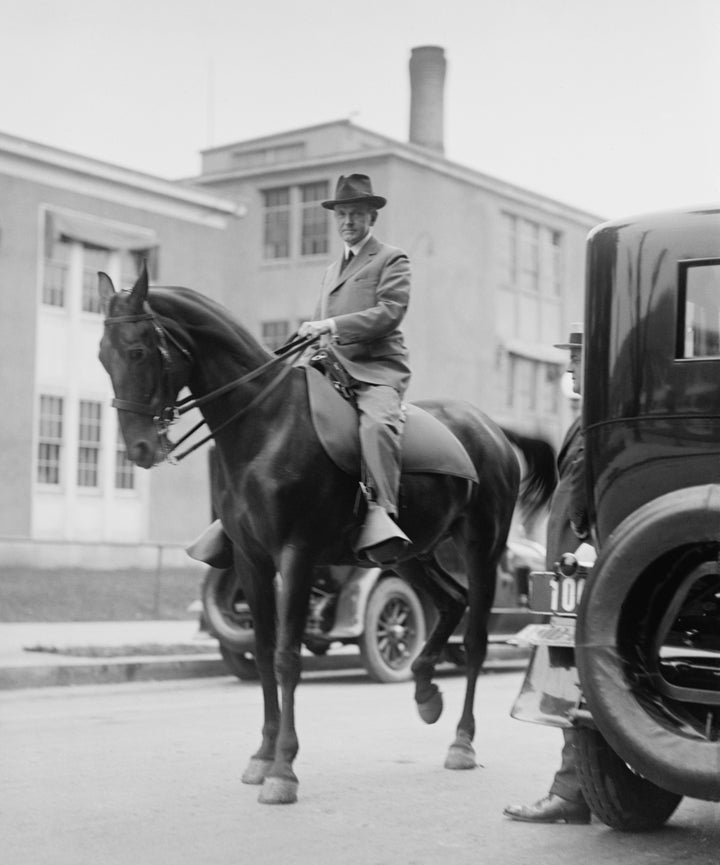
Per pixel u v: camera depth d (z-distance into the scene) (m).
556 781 5.52
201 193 31.72
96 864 4.60
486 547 7.35
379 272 6.59
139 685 11.47
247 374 6.13
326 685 11.49
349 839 5.07
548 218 37.72
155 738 7.79
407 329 33.22
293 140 37.38
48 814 5.48
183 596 20.64
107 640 13.51
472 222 35.16
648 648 4.63
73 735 7.91
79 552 27.88
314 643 11.32
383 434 6.26
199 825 5.29
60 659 11.87
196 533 31.42
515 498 7.66
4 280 27.94
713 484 4.50
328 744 7.66
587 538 5.53
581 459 5.52
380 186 33.28
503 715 9.20
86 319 29.61
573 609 5.04
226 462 6.14
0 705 9.69
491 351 35.59
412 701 10.09
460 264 34.75
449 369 34.31
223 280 34.41
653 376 4.75
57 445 29.02
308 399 6.20
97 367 29.83
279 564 6.01
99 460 29.77
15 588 19.89
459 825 5.38
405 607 11.82
